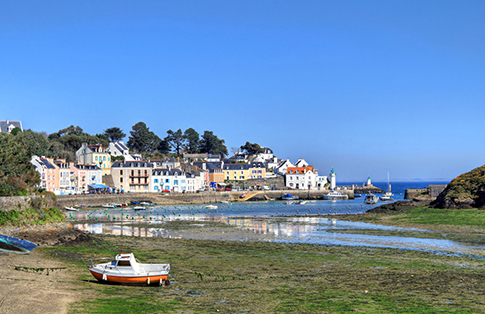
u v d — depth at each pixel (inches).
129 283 1179.3
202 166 7460.6
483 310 984.9
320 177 7470.5
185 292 1133.1
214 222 3083.2
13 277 1149.7
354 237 2233.0
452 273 1381.6
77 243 1875.0
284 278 1317.7
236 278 1312.7
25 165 2578.7
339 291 1159.0
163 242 2032.5
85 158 6210.6
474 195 3223.4
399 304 1031.6
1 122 6048.2
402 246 1931.6
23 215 1907.0
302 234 2364.7
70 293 1035.9
